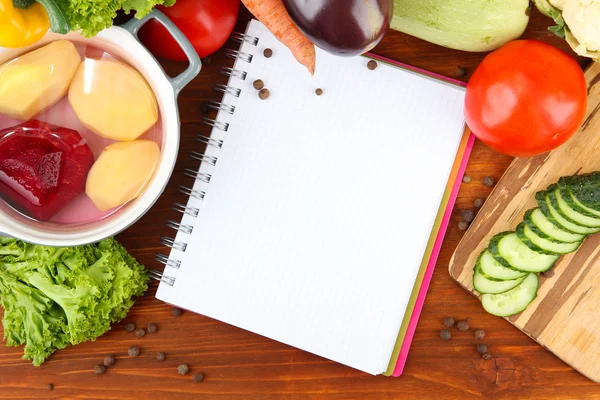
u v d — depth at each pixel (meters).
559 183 0.61
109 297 0.62
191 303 0.63
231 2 0.60
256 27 0.62
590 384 0.64
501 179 0.63
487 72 0.58
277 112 0.62
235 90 0.62
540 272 0.63
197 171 0.65
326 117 0.62
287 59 0.62
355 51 0.54
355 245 0.62
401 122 0.62
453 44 0.60
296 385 0.65
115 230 0.57
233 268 0.63
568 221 0.61
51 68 0.56
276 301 0.63
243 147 0.63
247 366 0.65
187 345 0.65
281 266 0.63
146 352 0.65
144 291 0.65
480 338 0.64
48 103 0.57
